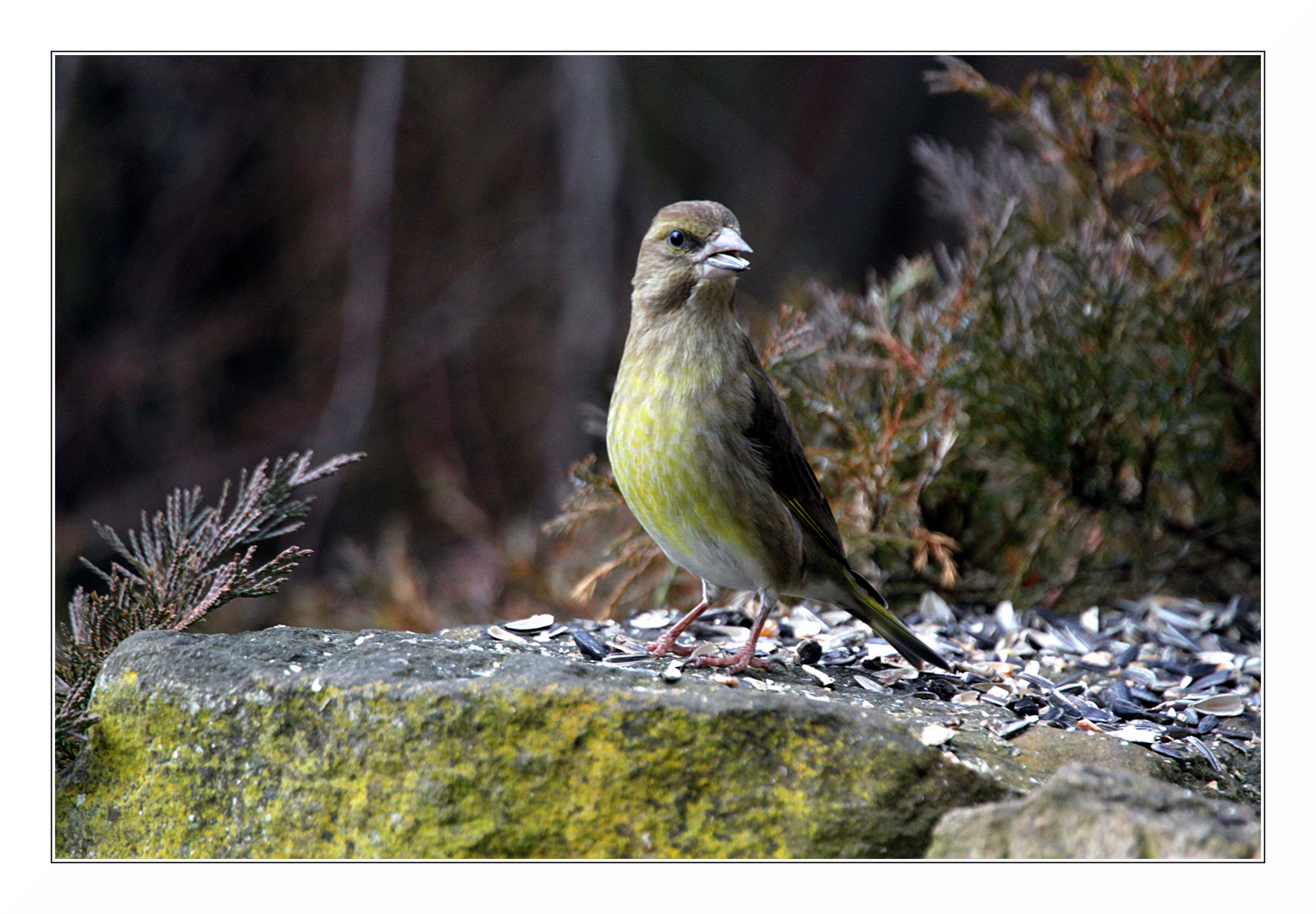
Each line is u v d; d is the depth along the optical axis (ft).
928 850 21.88
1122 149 43.24
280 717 23.21
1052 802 20.70
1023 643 34.19
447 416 71.97
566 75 71.51
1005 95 39.93
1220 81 38.24
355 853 22.25
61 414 67.56
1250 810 21.48
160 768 23.80
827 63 92.32
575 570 43.04
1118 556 38.91
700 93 86.07
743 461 28.66
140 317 69.51
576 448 68.44
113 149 68.80
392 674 23.18
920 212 90.02
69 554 64.85
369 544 68.23
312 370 72.90
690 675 25.46
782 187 87.20
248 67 69.77
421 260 74.49
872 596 30.22
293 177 72.74
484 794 22.02
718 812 21.91
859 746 22.58
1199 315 36.86
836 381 37.86
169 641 24.93
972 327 37.65
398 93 69.51
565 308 70.18
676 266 28.71
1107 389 37.47
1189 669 32.07
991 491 39.27
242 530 28.53
